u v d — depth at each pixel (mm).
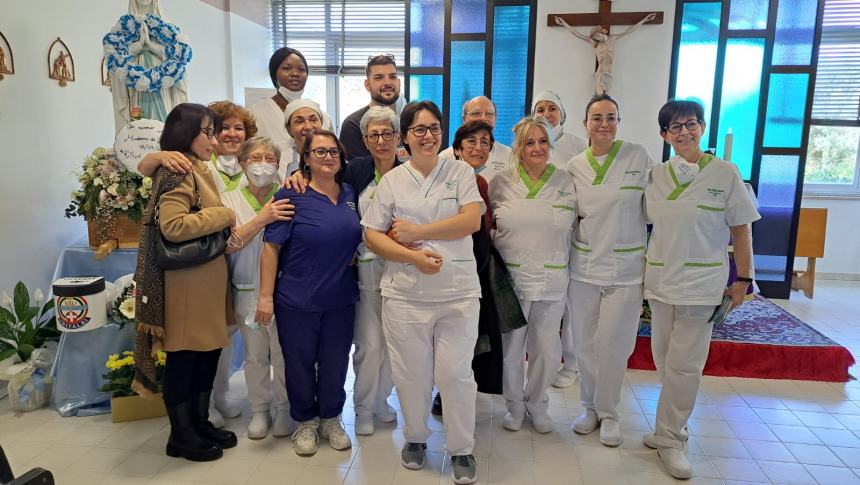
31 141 3020
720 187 2062
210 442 2264
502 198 2332
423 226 1960
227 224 2104
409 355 2053
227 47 5332
